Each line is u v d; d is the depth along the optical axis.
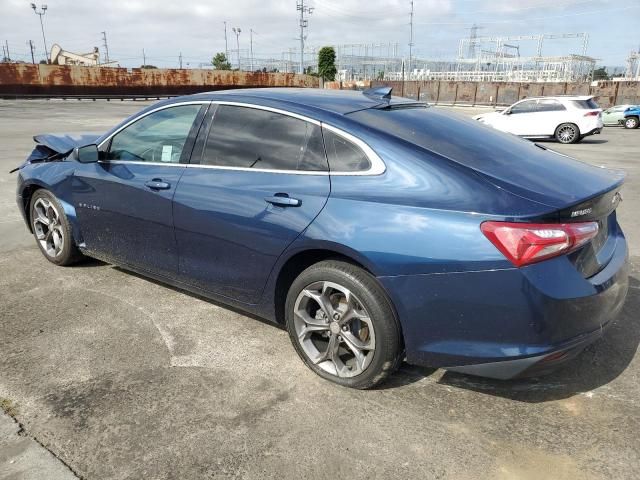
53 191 4.49
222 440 2.52
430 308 2.56
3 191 7.75
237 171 3.24
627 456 2.44
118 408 2.75
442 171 2.61
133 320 3.75
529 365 2.46
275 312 3.23
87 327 3.63
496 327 2.46
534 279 2.36
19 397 2.84
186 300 4.09
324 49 70.19
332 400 2.85
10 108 26.62
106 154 4.06
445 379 3.06
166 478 2.29
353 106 3.17
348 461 2.40
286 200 2.93
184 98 3.71
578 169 2.99
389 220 2.61
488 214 2.43
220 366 3.17
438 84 45.22
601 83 37.34
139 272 4.04
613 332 3.62
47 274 4.58
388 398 2.87
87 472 2.31
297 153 3.04
